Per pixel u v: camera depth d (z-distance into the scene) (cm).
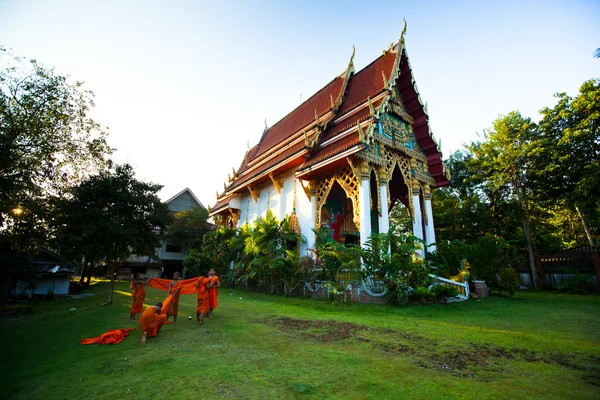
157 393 364
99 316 939
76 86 1364
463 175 2769
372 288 1110
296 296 1354
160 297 1482
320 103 2019
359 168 1326
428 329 712
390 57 1639
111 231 1231
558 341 602
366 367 450
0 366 474
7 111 1178
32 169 1209
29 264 1528
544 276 2073
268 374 421
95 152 1413
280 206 1839
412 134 1738
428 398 348
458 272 1445
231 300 1291
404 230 2117
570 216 2908
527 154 2017
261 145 2728
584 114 1844
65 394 365
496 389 373
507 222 2403
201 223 3472
